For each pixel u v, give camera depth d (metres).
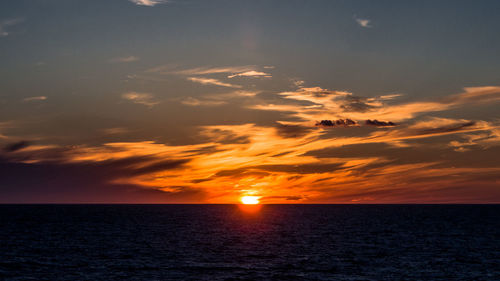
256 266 55.09
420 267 54.50
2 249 67.06
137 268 53.19
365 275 49.84
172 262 57.53
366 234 95.06
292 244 76.81
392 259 60.28
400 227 114.94
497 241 81.44
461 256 62.84
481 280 47.31
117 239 83.25
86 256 61.69
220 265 55.69
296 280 47.41
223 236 90.38
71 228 106.81
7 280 46.22
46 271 50.88
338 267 54.59
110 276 48.59
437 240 83.00
